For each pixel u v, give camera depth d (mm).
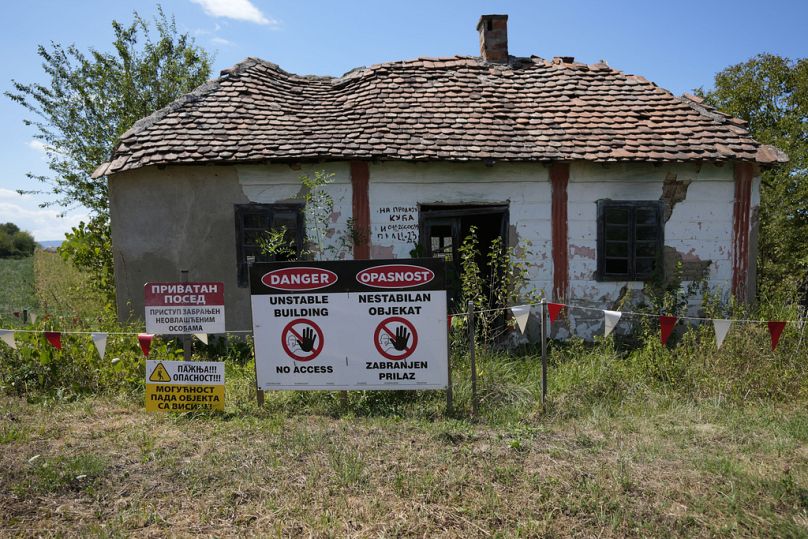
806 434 4902
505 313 8922
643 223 8883
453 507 3646
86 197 14461
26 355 6246
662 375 6480
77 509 3691
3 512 3631
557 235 8883
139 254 8766
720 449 4633
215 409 5543
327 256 8797
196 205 8703
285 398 5910
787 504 3723
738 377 6160
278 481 4023
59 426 5160
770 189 12336
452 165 8789
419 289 5430
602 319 8938
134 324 7727
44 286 16750
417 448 4586
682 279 8953
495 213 8953
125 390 6191
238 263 8750
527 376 6855
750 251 8961
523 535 3346
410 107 9602
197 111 9305
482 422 5266
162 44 15031
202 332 5703
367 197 8773
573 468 4188
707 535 3375
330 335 5539
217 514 3611
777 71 15375
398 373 5496
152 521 3539
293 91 10352
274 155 8328
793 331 6691
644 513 3588
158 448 4637
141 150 8484
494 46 11266
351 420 5273
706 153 8555
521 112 9625
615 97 10102
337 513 3588
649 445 4660
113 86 14578
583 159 8469
